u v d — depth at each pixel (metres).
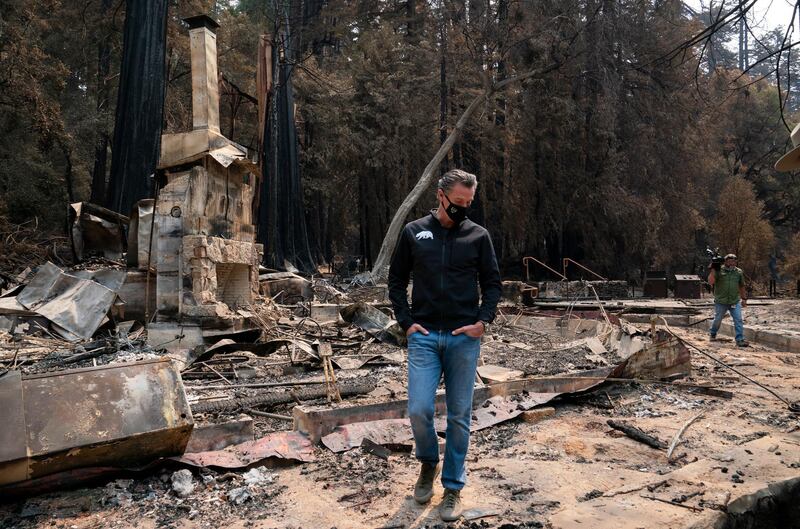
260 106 23.27
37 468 3.29
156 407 3.70
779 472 3.79
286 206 27.59
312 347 8.65
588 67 30.89
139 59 19.11
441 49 31.53
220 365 8.00
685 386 6.76
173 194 9.06
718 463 3.99
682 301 21.44
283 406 5.79
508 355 9.42
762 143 43.28
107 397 3.63
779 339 11.42
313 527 3.10
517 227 35.06
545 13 28.39
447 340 3.27
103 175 31.30
